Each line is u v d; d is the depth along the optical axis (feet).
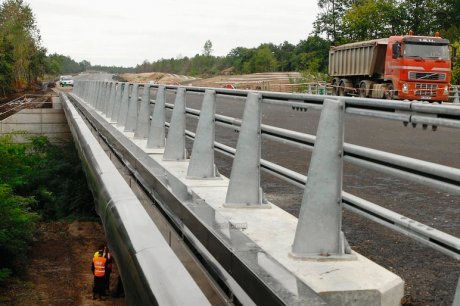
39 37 343.05
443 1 253.85
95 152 34.76
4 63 281.74
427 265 15.42
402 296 12.54
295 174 16.53
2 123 164.04
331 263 13.57
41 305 56.75
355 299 11.86
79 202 97.35
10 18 318.65
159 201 18.98
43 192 101.14
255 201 19.43
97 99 78.54
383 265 15.42
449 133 52.85
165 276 11.62
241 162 19.39
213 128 24.85
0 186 78.28
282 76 315.99
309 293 9.39
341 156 13.91
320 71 262.47
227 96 22.63
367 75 111.34
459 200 23.82
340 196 13.94
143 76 614.75
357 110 13.17
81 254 75.20
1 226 71.31
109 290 59.62
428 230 10.75
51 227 89.51
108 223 20.52
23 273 66.64
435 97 98.12
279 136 17.74
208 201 20.40
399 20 245.86
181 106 30.40
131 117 45.50
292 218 17.99
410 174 11.22
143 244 14.15
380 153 12.16
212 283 12.51
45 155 139.23
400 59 98.22
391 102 11.73
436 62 97.81
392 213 11.94
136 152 26.37
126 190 21.12
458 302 8.92
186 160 30.55
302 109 15.69
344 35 249.55
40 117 166.20
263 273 10.28
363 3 247.29
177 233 16.62
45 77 542.16
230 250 11.73
